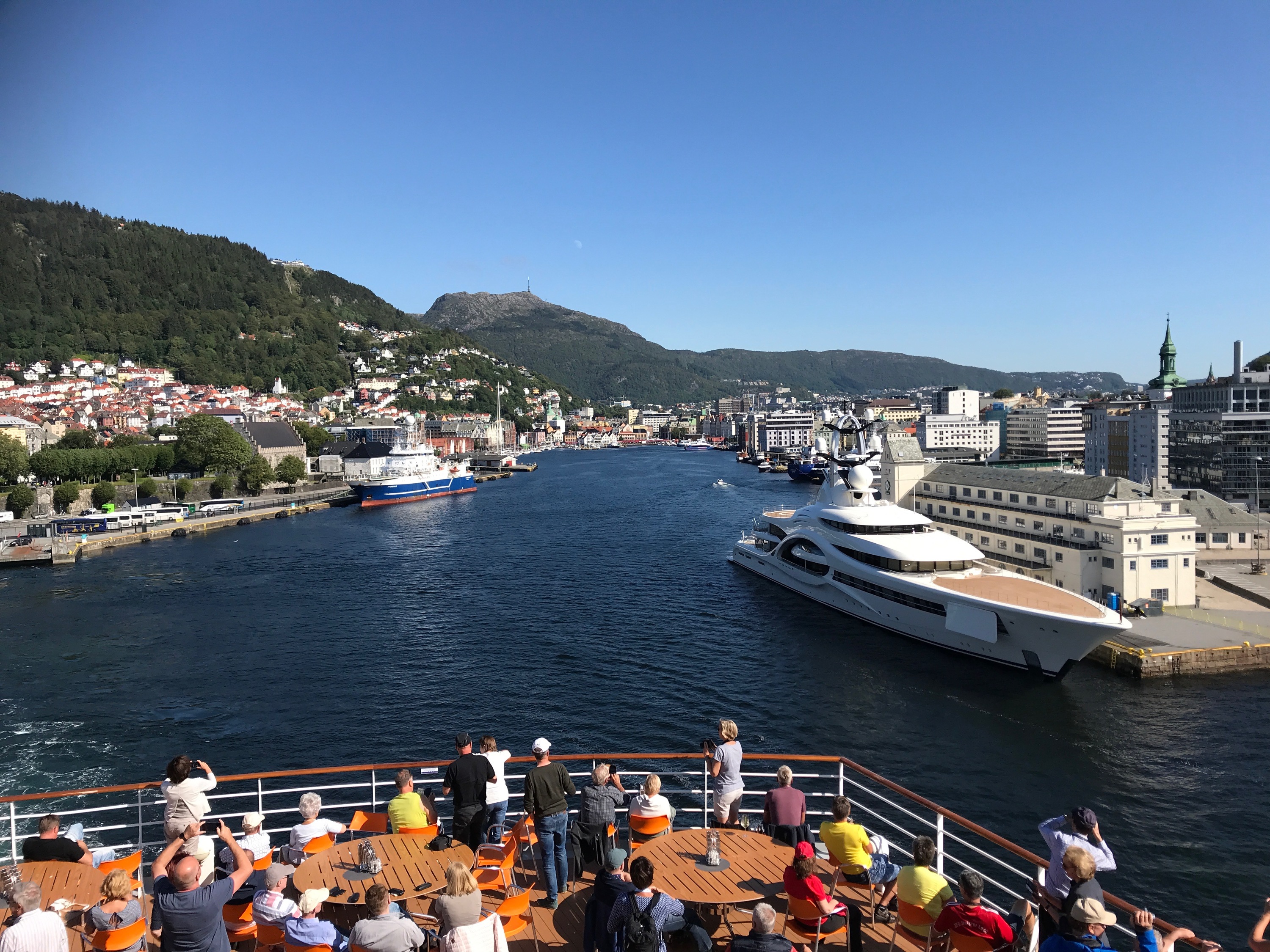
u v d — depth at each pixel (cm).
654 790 1723
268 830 3916
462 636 7262
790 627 7488
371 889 1204
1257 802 4206
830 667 6325
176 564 11400
